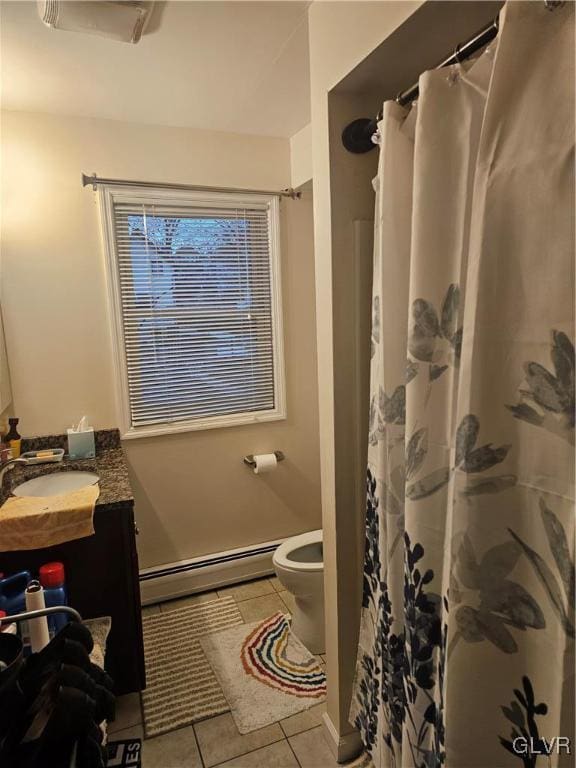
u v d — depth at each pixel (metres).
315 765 1.61
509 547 0.88
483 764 0.93
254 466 2.67
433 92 0.97
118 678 1.82
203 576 2.62
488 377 0.87
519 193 0.80
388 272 1.19
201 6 1.40
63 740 0.72
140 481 2.49
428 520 1.06
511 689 0.89
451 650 0.94
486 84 0.89
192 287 2.50
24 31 1.50
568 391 0.77
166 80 1.86
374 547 1.36
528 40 0.76
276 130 2.44
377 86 1.30
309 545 2.34
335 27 1.28
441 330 1.03
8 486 1.91
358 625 1.59
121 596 1.78
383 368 1.22
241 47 1.63
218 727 1.76
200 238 2.48
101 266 2.29
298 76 1.84
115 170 2.26
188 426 2.54
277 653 2.13
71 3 1.33
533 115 0.77
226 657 2.11
